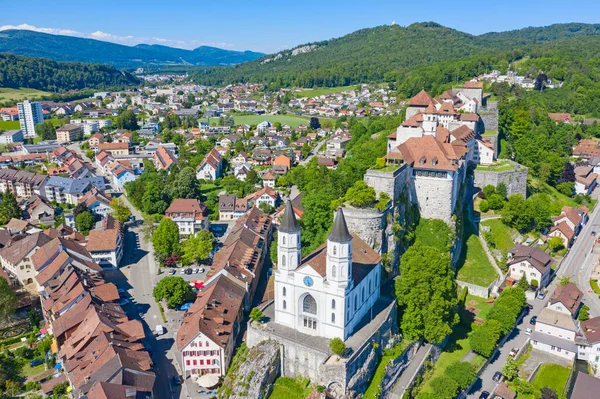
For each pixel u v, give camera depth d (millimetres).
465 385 108938
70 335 126250
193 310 129125
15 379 116812
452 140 176250
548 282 163625
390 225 140375
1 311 140125
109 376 102438
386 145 190750
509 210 173250
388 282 138375
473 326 134000
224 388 110125
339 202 141750
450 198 152625
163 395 110375
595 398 103750
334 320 106750
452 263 152875
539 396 112938
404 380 112625
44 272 154875
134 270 177250
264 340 112438
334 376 99312
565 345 127750
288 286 112688
